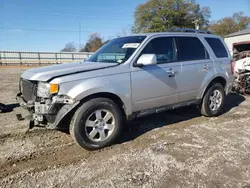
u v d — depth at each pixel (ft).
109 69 11.73
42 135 13.64
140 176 9.18
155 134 13.64
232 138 12.91
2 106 18.84
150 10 139.54
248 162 10.22
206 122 15.81
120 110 12.15
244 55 29.30
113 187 8.52
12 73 59.36
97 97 11.47
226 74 17.17
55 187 8.57
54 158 10.84
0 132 14.05
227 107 19.93
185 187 8.45
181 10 136.67
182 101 14.93
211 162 10.23
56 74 10.77
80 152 11.43
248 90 24.67
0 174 9.45
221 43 17.65
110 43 15.21
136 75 12.40
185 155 10.92
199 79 15.43
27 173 9.53
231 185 8.55
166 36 14.21
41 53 109.19
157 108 13.71
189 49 15.17
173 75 13.89
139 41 13.29
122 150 11.58
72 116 11.04
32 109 11.05
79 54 116.47
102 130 11.67
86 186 8.61
